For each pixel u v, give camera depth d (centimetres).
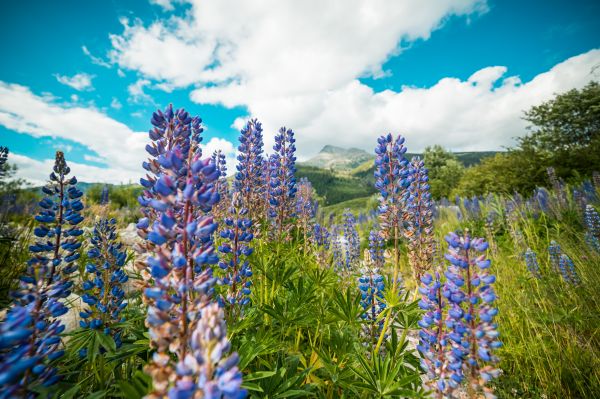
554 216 962
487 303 221
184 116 279
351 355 312
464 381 227
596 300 478
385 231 407
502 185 2180
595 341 420
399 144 414
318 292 429
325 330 374
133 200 2022
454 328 222
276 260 452
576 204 949
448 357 225
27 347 153
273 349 275
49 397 185
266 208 572
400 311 353
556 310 475
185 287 164
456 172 4228
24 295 196
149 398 136
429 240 411
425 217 422
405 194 406
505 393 350
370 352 331
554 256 615
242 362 233
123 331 300
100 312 265
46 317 200
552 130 2461
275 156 601
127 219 1431
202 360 129
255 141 547
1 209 775
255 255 423
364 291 381
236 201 308
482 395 212
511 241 903
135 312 353
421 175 431
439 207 1653
